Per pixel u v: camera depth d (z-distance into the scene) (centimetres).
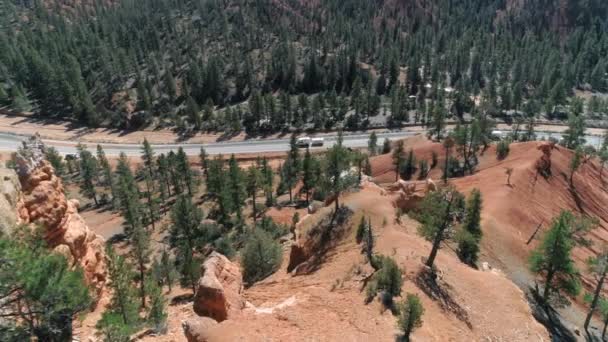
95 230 8175
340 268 3816
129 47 17275
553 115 13975
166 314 3089
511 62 17250
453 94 14800
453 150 9438
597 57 17975
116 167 10944
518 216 6259
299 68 16688
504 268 5141
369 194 5106
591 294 5003
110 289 3412
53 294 1534
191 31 18512
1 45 16162
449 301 3419
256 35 18288
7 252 1463
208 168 9400
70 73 14512
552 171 7838
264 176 8788
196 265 4475
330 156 5056
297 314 2856
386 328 2734
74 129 13638
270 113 13300
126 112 14262
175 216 6612
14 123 13688
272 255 4853
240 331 2556
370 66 17238
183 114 14488
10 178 2841
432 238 3997
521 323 3478
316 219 4894
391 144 11000
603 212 7762
